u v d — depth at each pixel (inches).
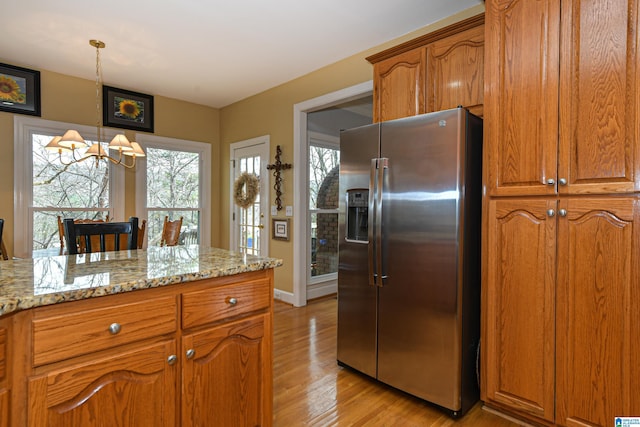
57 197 151.9
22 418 38.4
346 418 76.5
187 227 193.5
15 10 102.0
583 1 63.1
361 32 115.9
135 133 173.6
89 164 160.6
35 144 146.3
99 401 43.5
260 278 60.8
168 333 49.5
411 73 96.7
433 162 78.1
